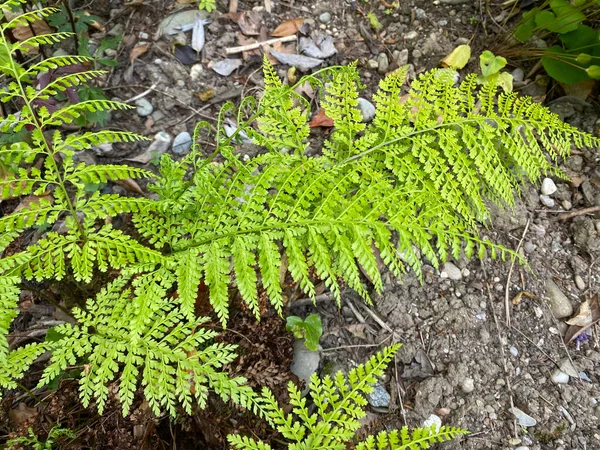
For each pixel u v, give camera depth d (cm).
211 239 47
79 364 53
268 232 46
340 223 46
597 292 66
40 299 59
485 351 62
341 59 78
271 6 80
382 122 54
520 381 61
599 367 62
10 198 64
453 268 66
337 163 53
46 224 62
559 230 69
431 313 63
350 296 64
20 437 47
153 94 73
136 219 49
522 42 78
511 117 55
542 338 63
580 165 72
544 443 58
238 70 76
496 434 58
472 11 81
